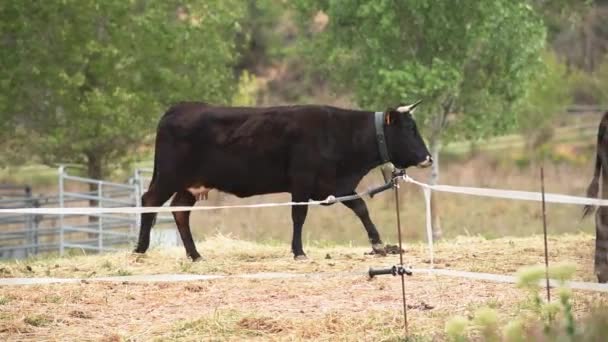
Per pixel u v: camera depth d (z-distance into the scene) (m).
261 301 13.07
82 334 11.70
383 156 17.28
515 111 31.55
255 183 17.36
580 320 10.20
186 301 13.19
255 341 11.20
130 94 29.80
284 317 12.09
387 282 13.99
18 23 29.59
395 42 29.97
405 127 17.20
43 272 15.76
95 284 14.26
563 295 8.15
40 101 30.23
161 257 17.69
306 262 16.38
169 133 17.36
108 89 30.62
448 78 28.84
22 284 14.20
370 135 17.23
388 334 11.25
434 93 29.34
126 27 30.52
